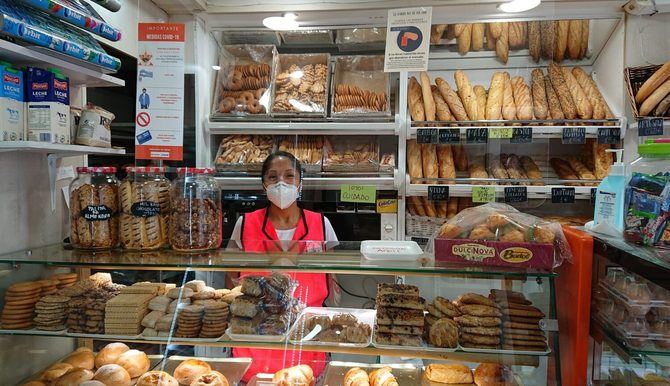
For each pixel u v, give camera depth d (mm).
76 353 1470
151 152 1380
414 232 2363
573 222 2270
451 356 1292
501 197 2250
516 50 2602
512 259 1222
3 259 1350
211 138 2408
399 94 2352
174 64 1359
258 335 1343
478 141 2297
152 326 1353
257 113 2346
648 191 1154
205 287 1440
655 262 1019
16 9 1136
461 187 2295
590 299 1183
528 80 2594
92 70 1462
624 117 2303
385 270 1269
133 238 1360
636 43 2369
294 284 1429
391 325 1341
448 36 2588
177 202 1373
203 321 1361
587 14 2373
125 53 2023
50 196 1612
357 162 2316
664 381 1060
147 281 1461
